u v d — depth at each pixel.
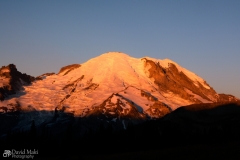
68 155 153.00
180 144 157.75
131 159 129.62
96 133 178.38
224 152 125.56
